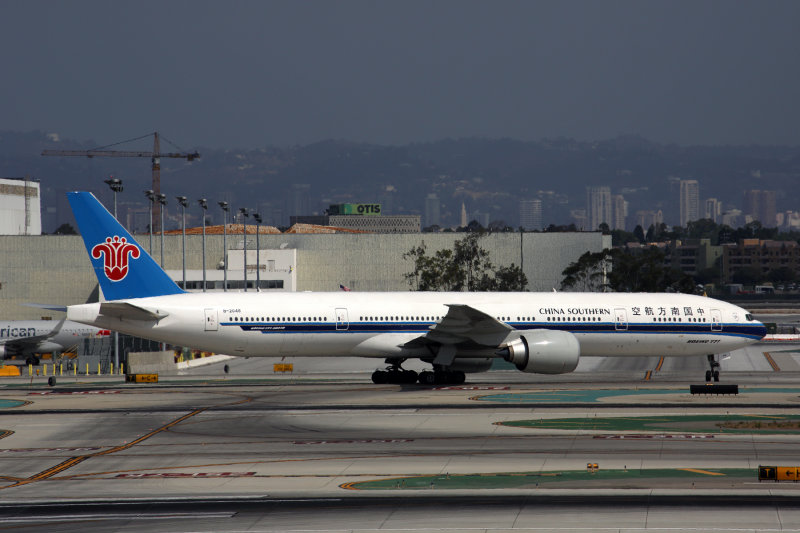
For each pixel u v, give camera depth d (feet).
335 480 377.09
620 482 364.17
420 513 322.14
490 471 388.57
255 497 350.84
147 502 346.54
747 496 338.75
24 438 486.38
